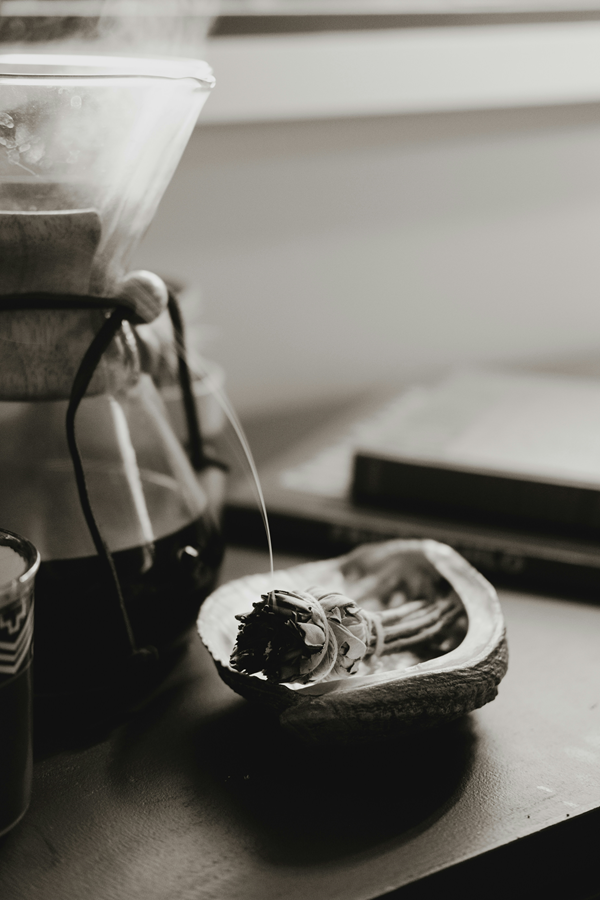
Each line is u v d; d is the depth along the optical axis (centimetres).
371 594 51
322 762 44
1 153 42
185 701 47
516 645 52
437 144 92
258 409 88
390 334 96
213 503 56
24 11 61
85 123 42
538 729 46
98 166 43
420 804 41
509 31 90
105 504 46
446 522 62
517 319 106
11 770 39
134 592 45
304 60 76
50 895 38
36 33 62
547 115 99
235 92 73
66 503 46
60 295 43
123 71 42
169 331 53
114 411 46
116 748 45
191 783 43
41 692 45
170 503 48
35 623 44
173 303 51
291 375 90
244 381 87
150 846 40
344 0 80
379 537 60
